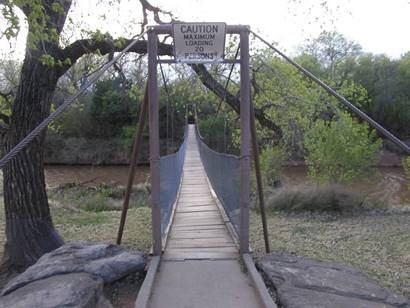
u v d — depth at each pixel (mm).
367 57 36344
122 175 27094
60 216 9281
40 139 6090
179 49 4395
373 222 8273
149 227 7938
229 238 5398
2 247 7215
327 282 3637
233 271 4078
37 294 3027
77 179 24234
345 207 9172
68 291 3059
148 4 7000
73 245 4211
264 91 8633
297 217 8781
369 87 35250
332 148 10531
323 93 10062
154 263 4129
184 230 5949
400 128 36375
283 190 9859
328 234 7328
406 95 36156
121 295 3637
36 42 4793
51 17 5477
